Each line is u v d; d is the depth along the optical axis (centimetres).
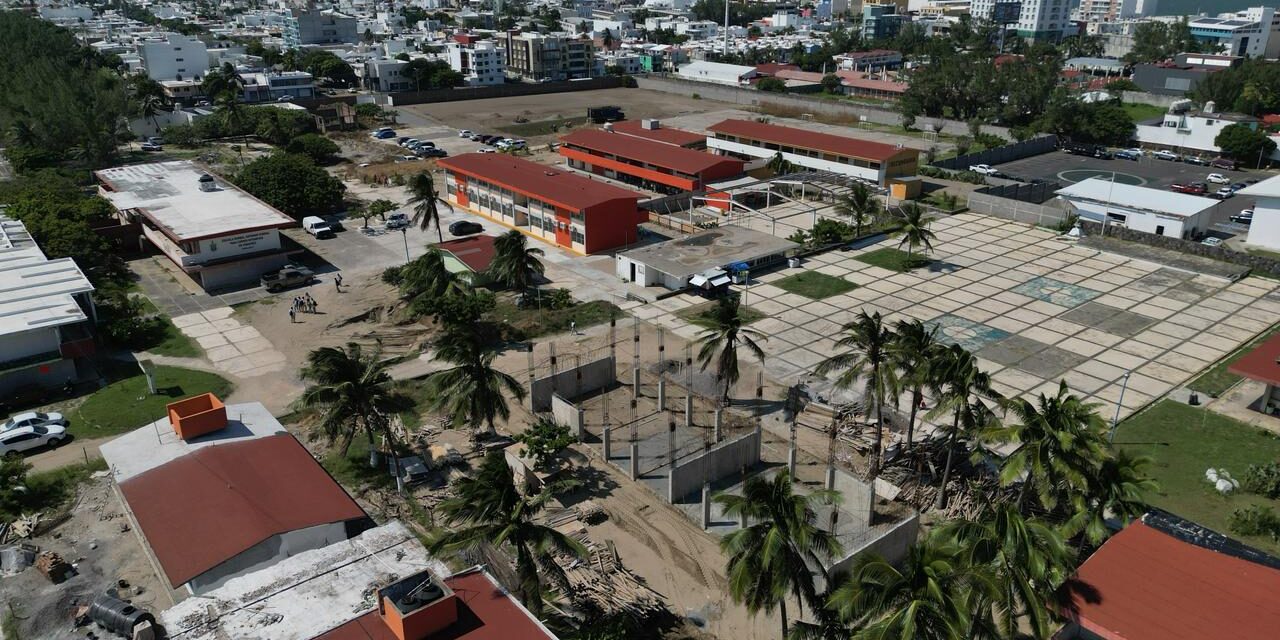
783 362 6606
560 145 13475
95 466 5106
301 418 5716
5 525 4506
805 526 3222
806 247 9288
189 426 4734
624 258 8319
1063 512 4397
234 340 6981
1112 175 12712
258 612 3186
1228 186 11838
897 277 8425
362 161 13500
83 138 12706
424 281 7281
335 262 8838
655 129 13750
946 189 11931
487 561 4012
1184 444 5400
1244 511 4572
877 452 5044
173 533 3903
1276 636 3206
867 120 17425
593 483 5003
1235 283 8238
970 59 17038
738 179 11281
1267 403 5756
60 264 7194
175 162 11338
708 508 4559
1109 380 6272
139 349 6806
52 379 6116
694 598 4066
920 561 2925
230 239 8200
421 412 5834
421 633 2944
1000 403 4291
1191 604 3381
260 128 14850
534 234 9794
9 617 3838
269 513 4047
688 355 6712
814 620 3841
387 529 3772
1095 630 3319
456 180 11006
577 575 4091
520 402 5881
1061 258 8988
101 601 3769
